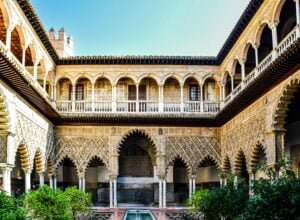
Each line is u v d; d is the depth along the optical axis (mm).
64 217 14773
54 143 28031
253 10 20266
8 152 18219
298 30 15539
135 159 32312
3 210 10812
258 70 20078
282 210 9953
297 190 10023
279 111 18156
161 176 28141
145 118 27922
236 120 25031
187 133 28734
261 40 23312
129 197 31688
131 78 28656
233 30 22953
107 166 28062
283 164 11844
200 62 28469
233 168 25594
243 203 15055
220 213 16031
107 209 26375
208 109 28375
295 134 22203
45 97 22406
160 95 28500
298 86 16969
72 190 19812
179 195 31578
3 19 18062
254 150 21500
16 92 19406
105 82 29859
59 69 28438
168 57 28078
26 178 21672
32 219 14281
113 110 28281
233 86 25719
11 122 18516
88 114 27828
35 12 19797
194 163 28438
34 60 22281
